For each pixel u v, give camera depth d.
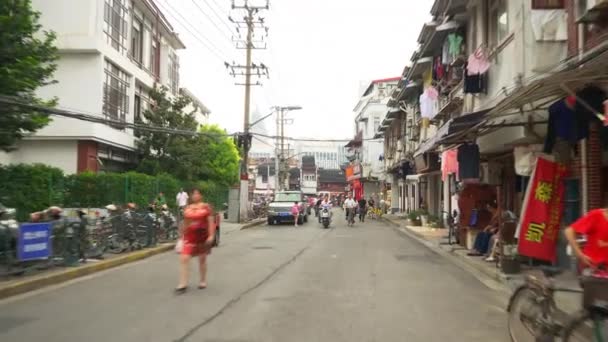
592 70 7.77
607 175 11.27
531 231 11.17
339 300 9.54
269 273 12.87
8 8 14.27
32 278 10.94
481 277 12.45
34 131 15.20
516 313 6.41
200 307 8.84
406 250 18.58
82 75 26.70
